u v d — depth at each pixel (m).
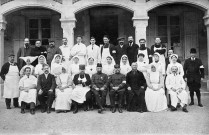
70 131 6.80
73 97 8.41
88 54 10.03
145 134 6.57
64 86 8.83
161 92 8.70
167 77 9.01
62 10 11.46
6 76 9.17
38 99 8.55
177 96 8.67
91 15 13.93
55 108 8.48
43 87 8.62
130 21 13.76
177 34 13.89
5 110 8.90
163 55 9.56
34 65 9.73
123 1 11.35
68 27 11.46
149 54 9.52
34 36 13.91
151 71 9.02
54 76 8.87
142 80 8.79
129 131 6.79
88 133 6.65
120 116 8.02
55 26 13.80
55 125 7.27
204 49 13.55
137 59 9.46
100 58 9.92
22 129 6.97
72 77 9.37
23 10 13.70
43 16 13.86
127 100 8.70
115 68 8.75
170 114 8.20
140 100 8.56
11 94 9.07
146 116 8.02
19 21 13.71
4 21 11.61
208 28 11.48
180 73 9.14
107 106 9.37
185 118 7.75
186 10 13.63
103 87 8.55
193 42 13.62
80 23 13.80
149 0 11.36
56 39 13.80
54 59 9.16
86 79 8.76
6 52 13.66
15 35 13.70
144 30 11.35
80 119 7.74
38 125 7.28
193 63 9.40
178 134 6.56
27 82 8.73
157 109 8.59
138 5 11.36
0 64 11.52
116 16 13.92
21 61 9.84
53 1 11.46
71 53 9.90
